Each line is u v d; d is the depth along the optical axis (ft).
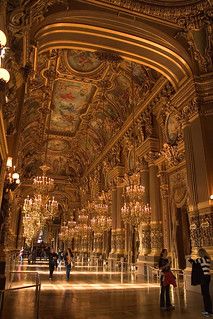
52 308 20.01
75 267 67.36
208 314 18.34
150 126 49.88
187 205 38.52
